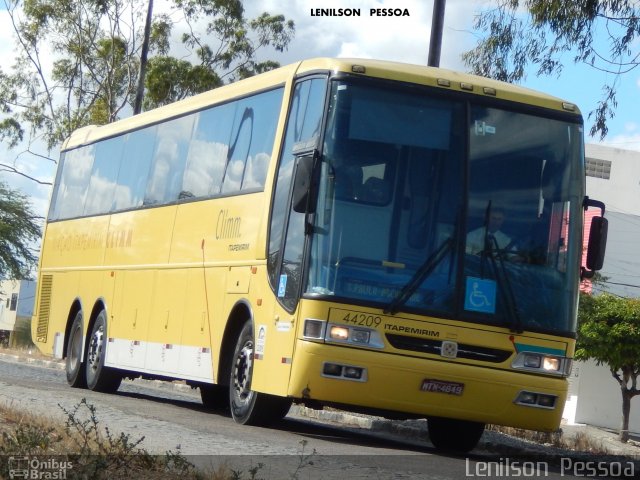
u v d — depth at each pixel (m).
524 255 12.57
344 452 11.68
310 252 12.16
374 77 12.61
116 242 19.59
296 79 13.59
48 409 13.56
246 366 13.85
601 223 12.94
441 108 12.69
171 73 45.75
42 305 23.53
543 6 18.48
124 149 20.30
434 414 12.25
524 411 12.38
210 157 16.23
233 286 14.38
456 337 12.18
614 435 30.78
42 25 45.69
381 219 12.27
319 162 12.30
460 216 12.45
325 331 11.95
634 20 17.98
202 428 12.88
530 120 12.95
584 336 30.62
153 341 17.17
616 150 62.69
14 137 46.28
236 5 46.06
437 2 20.61
